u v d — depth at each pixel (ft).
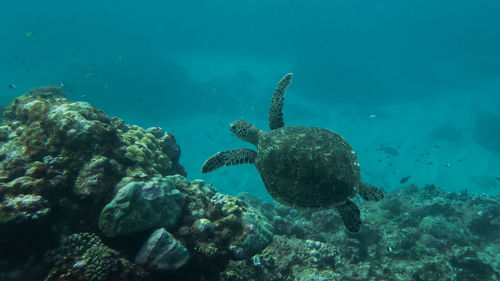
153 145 26.45
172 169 29.81
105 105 127.85
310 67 191.72
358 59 215.10
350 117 139.33
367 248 32.17
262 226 19.53
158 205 16.47
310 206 16.55
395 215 42.98
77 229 15.26
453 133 114.11
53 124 18.06
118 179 17.58
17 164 17.17
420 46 226.17
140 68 155.53
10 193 14.55
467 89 167.12
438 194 50.62
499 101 145.69
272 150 19.12
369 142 111.55
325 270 24.95
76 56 196.24
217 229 18.57
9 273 12.61
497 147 100.58
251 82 189.26
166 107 135.44
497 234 39.01
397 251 31.19
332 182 17.06
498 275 28.91
